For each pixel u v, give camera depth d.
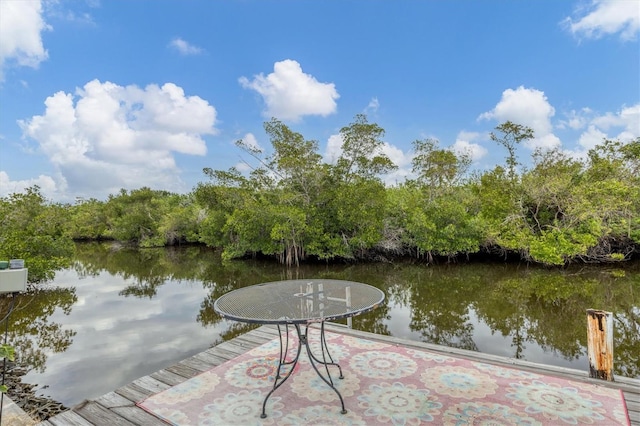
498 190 11.09
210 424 1.81
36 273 7.91
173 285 9.63
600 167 9.95
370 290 2.25
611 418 1.76
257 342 3.11
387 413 1.85
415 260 12.84
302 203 13.13
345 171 13.38
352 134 13.06
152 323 6.01
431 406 1.92
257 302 2.05
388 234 12.75
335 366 2.49
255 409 1.95
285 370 2.47
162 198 25.84
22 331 5.59
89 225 26.23
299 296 2.18
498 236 10.99
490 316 5.93
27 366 4.19
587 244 9.34
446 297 7.37
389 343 2.96
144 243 21.97
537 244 9.82
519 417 1.79
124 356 4.50
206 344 4.93
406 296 7.56
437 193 13.76
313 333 3.30
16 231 8.49
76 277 11.10
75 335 5.37
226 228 15.05
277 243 13.12
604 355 2.22
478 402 1.95
